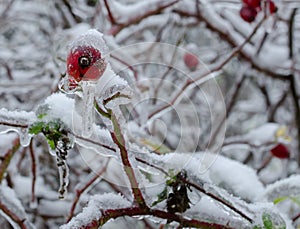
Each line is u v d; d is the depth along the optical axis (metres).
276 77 0.63
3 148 0.41
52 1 0.65
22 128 0.32
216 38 0.71
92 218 0.32
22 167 0.59
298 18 0.67
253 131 0.58
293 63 0.63
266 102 0.73
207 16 0.61
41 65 0.66
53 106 0.31
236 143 0.59
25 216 0.39
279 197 0.35
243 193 0.34
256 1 0.56
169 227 0.33
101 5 0.57
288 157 0.57
